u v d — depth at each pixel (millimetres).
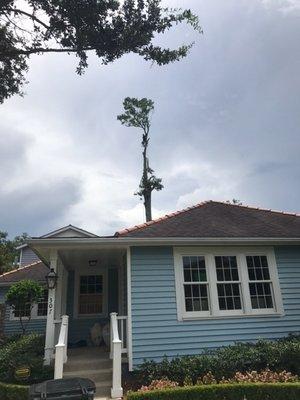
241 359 9352
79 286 14781
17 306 16594
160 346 10328
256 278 11836
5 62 11320
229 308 11328
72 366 9930
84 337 14039
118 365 9023
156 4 10656
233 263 11844
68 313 14258
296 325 11414
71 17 10031
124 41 10352
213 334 10789
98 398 8703
